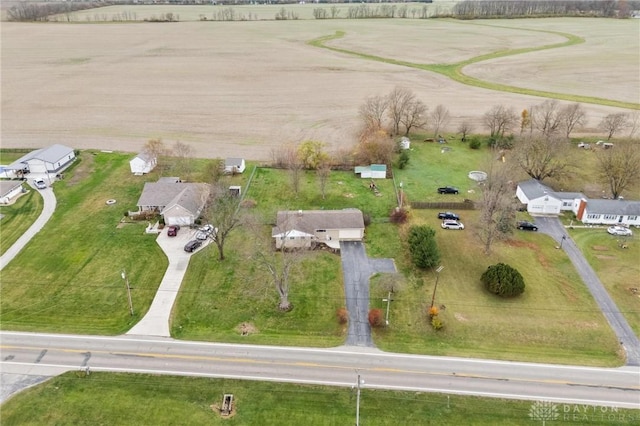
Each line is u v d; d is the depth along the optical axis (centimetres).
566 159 8394
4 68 16288
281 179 8206
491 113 10619
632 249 6134
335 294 5284
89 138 10194
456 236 6456
